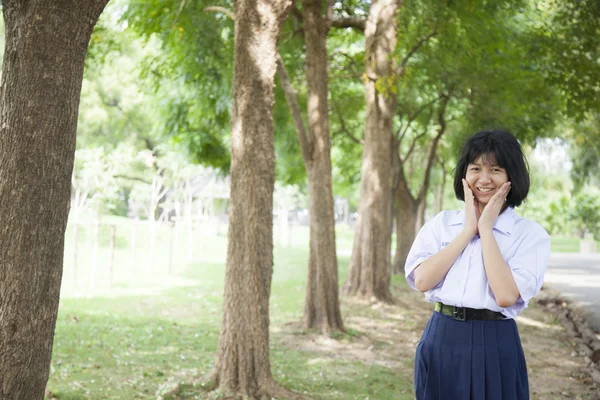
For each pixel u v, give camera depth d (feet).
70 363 23.30
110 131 96.68
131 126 96.89
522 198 9.02
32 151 10.05
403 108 54.80
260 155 19.88
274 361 25.22
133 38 40.68
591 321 33.71
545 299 43.06
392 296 42.16
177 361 24.34
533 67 47.39
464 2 38.01
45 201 10.16
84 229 87.61
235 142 19.99
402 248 60.03
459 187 9.32
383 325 34.09
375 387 21.97
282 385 20.63
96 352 25.36
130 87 94.17
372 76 38.83
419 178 86.53
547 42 41.60
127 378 21.35
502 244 8.77
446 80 46.75
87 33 10.62
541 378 23.58
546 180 128.67
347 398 20.38
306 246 115.55
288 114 48.06
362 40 54.90
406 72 37.42
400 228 60.08
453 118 55.62
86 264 65.05
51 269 10.32
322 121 31.50
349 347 28.53
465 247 8.81
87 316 34.42
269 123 20.10
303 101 48.11
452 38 39.45
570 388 22.25
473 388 8.51
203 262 72.95
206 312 38.01
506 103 45.42
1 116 10.18
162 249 87.40
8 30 10.25
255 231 19.79
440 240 9.23
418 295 45.93
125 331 30.30
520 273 8.45
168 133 51.34
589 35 39.50
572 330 33.01
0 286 9.97
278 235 111.24
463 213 9.23
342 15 42.34
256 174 19.80
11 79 10.15
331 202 31.78
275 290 48.93
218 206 121.90
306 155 31.37
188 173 72.13
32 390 10.30
